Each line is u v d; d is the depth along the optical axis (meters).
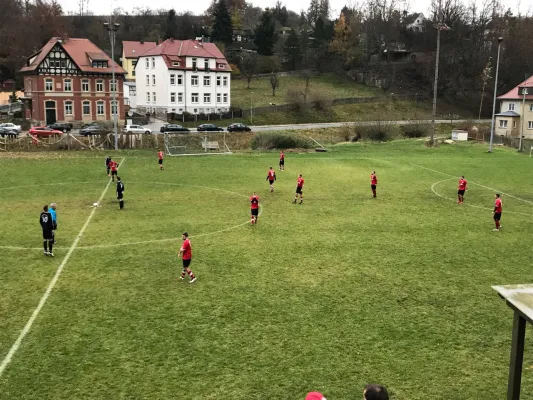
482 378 12.66
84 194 34.50
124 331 14.93
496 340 14.63
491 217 29.98
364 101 110.25
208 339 14.50
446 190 37.84
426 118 106.62
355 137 71.44
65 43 76.38
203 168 45.59
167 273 19.92
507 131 82.00
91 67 75.12
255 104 100.81
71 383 12.21
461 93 122.75
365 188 38.22
